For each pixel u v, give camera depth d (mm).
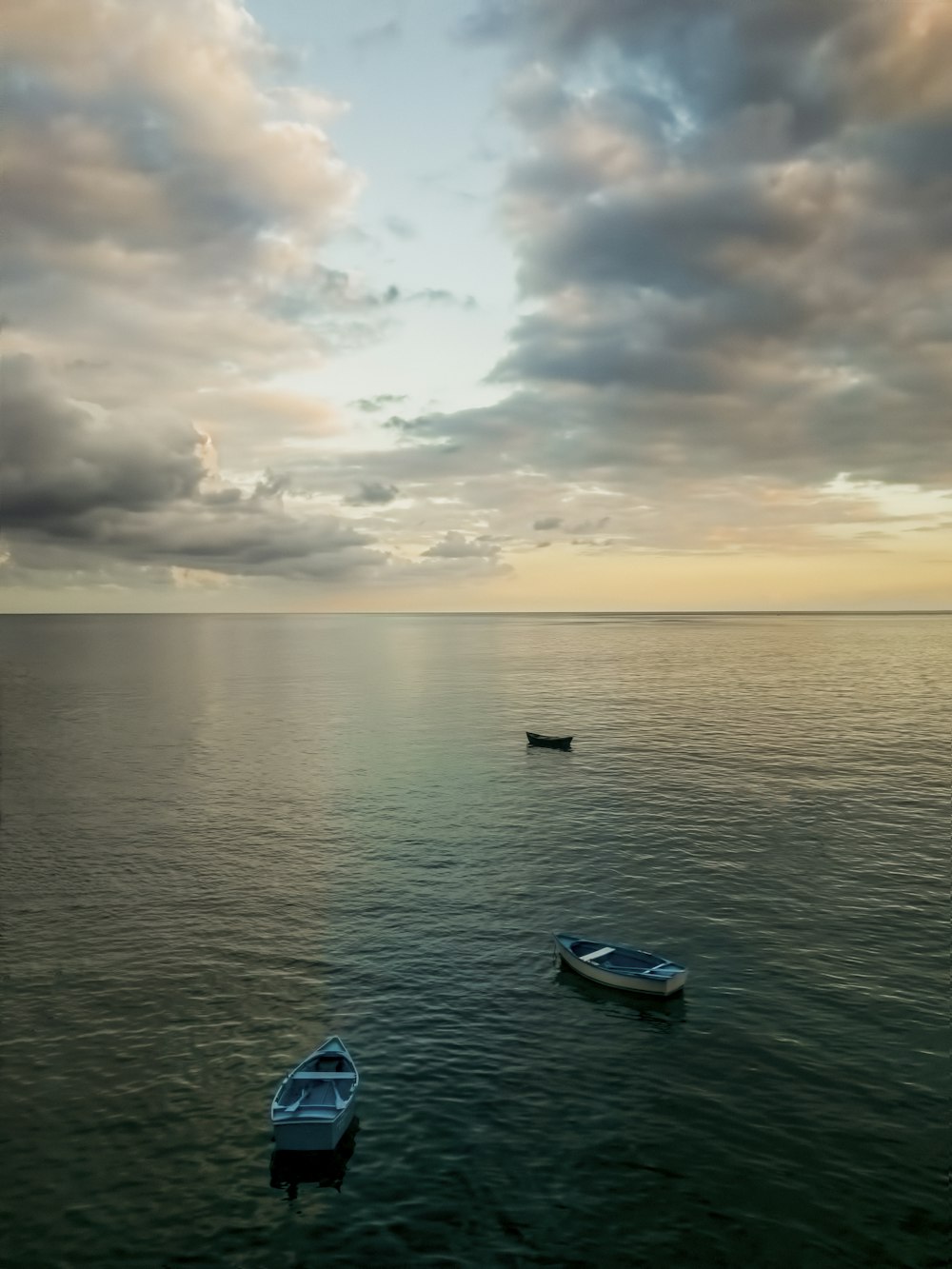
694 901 43219
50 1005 32875
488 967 36125
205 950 37875
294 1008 32719
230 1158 24188
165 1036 30672
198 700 128625
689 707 115625
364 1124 25531
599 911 42000
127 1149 24500
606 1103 26438
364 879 47000
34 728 99250
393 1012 32375
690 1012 32031
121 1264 20375
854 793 65188
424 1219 21734
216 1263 20391
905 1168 23266
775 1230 21094
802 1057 28828
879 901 42969
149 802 64312
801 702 120938
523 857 50531
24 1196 22641
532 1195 22484
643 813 60125
